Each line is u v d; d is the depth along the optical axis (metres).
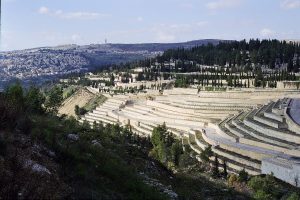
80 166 28.34
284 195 73.19
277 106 150.88
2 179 20.98
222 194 44.31
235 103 181.75
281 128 122.81
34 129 30.84
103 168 30.00
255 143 116.44
